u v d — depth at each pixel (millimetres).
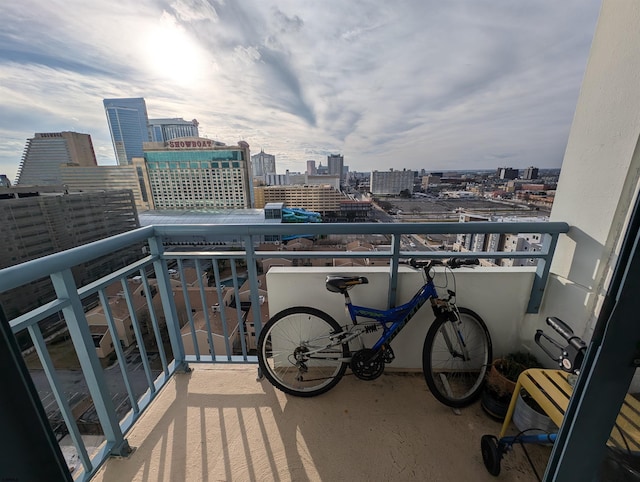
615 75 1107
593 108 1209
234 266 1455
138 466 1128
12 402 383
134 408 1298
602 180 1182
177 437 1247
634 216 407
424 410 1390
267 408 1396
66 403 967
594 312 1233
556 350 1407
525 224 1348
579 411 521
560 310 1403
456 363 1593
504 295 1526
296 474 1104
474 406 1408
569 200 1349
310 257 1433
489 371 1411
